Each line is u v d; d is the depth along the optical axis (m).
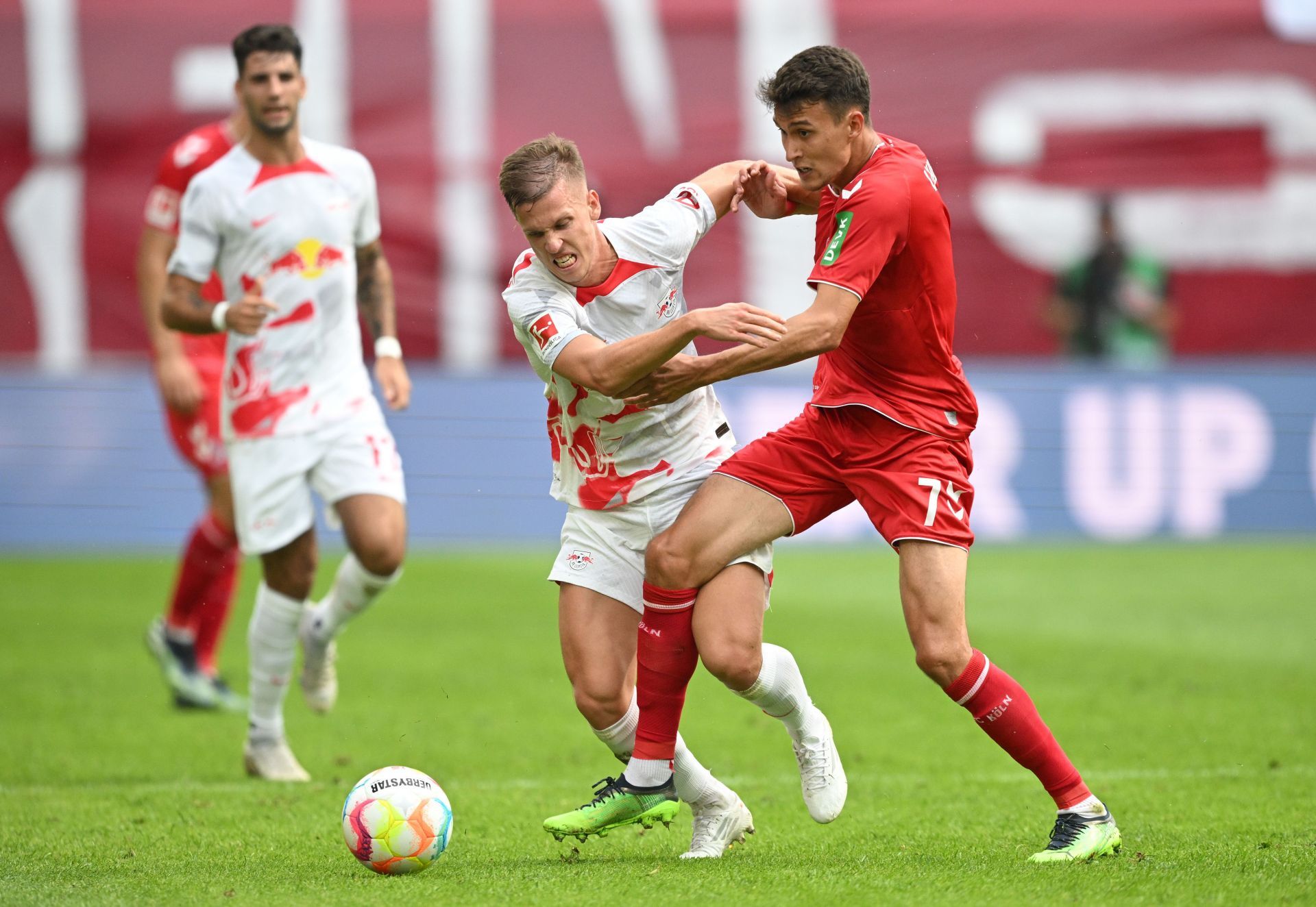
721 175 17.62
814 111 15.51
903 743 24.72
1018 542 57.81
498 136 57.44
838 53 15.63
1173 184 59.31
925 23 58.88
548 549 56.28
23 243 55.75
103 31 56.22
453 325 57.09
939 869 14.83
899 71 58.84
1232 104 59.38
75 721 26.69
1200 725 25.70
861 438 16.25
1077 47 59.19
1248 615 40.25
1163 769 21.89
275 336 22.19
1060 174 59.09
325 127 56.69
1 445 55.41
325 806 19.20
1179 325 59.62
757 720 27.44
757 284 57.25
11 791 20.53
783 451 16.56
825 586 46.78
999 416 58.84
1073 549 55.50
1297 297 59.88
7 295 55.69
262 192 22.11
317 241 22.28
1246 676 31.20
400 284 56.81
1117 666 32.50
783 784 21.31
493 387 57.34
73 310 55.97
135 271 56.16
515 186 15.30
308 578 22.11
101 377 56.09
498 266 57.25
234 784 21.25
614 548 16.72
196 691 28.09
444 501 56.94
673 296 16.72
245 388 22.17
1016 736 15.55
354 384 22.59
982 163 58.97
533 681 31.16
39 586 45.47
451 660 33.66
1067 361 59.41
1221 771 21.75
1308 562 51.69
